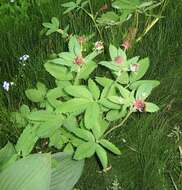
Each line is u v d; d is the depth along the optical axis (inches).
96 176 15.8
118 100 13.3
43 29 19.9
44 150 16.0
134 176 15.8
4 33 21.1
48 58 18.6
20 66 19.1
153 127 16.7
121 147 16.4
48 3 22.3
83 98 13.4
